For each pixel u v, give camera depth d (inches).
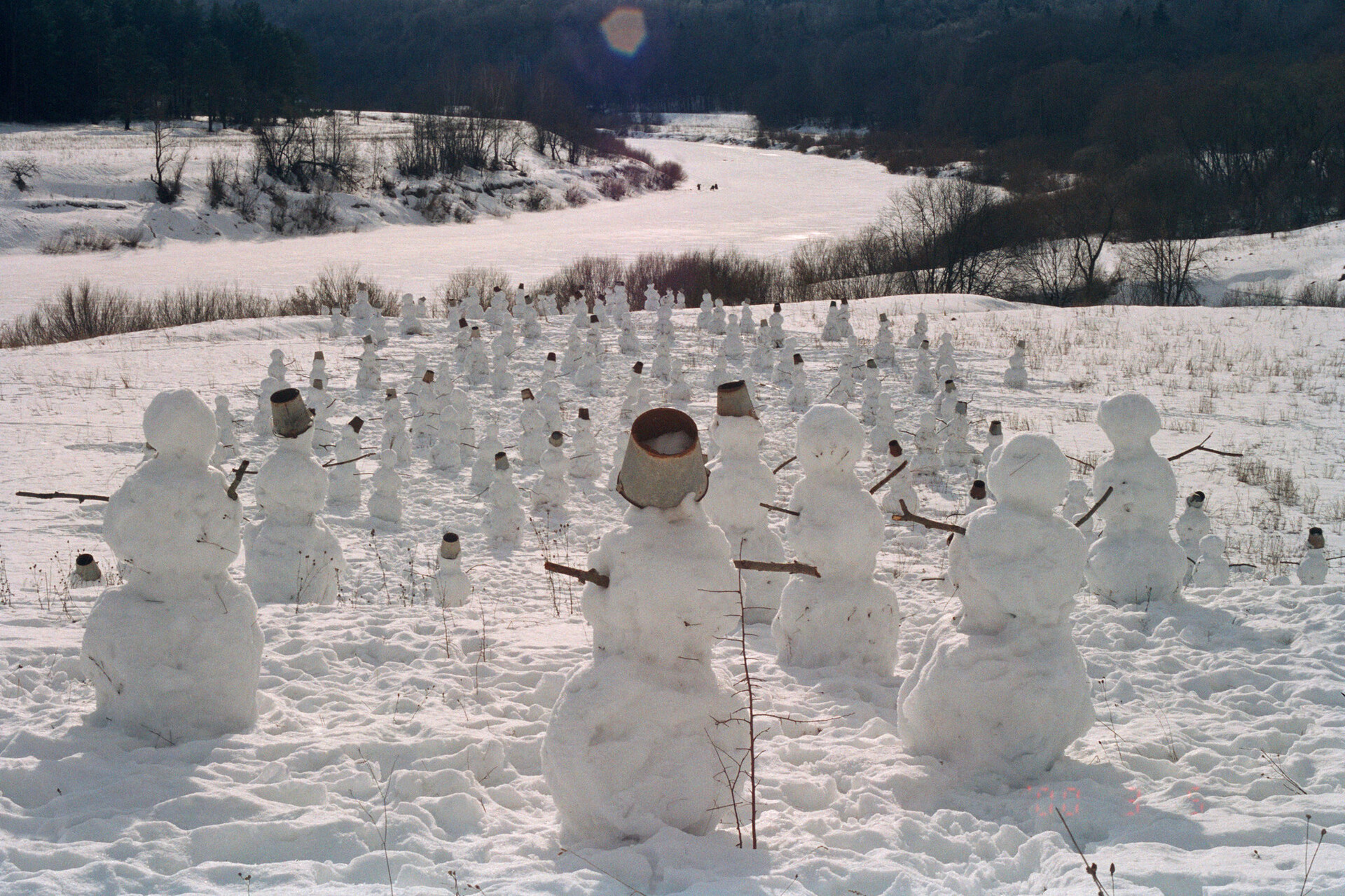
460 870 208.7
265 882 201.8
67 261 2498.8
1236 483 796.0
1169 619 390.6
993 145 5255.9
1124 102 3927.2
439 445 819.4
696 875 199.8
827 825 230.2
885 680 350.9
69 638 366.9
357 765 262.8
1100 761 271.3
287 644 363.6
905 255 2396.7
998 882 206.4
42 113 4062.5
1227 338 1349.7
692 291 2018.9
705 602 225.0
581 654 365.1
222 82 4146.2
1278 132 3093.0
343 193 3467.0
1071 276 2347.4
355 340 1247.5
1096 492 431.5
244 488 715.4
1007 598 259.1
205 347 1175.0
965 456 840.9
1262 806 236.1
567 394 1038.4
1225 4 6515.8
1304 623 380.2
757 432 442.3
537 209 3983.8
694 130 7800.2
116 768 252.5
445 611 440.1
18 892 191.3
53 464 732.0
